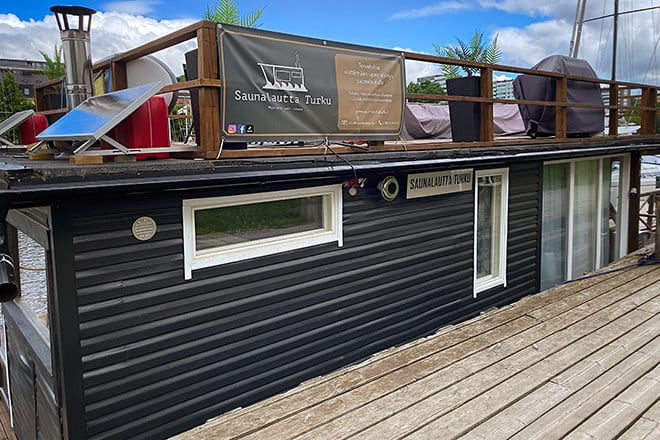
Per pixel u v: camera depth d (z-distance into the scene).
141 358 3.17
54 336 2.94
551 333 3.68
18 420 4.30
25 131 4.89
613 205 7.99
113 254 3.01
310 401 2.84
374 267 4.44
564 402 2.71
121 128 3.14
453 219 5.12
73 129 3.09
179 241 3.27
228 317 3.54
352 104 3.92
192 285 3.35
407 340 4.76
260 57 3.35
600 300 4.40
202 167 3.07
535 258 6.26
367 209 4.35
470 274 5.36
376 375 3.12
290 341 3.90
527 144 5.53
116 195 2.97
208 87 3.15
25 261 4.04
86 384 2.96
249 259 3.62
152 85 3.09
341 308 4.22
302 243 3.91
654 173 16.25
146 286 3.15
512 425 2.51
